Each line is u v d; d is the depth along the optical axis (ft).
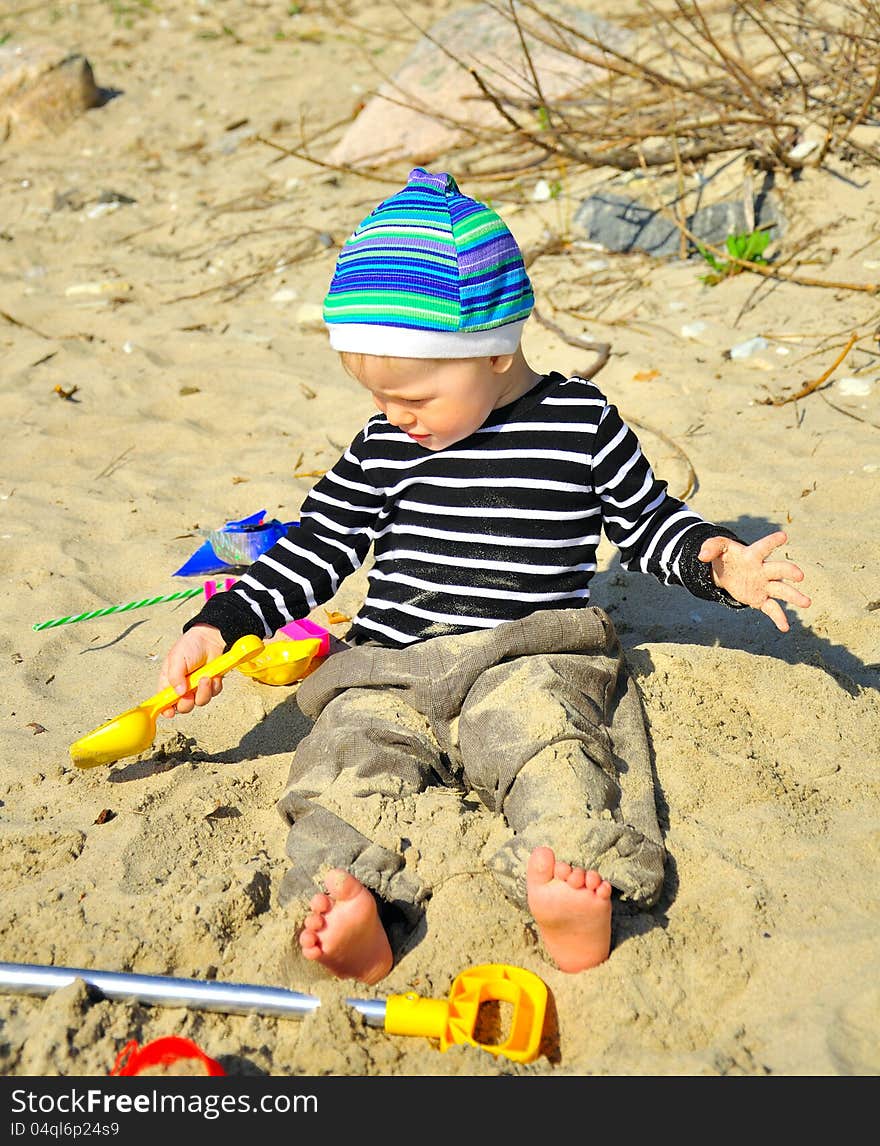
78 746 8.04
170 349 17.07
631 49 22.97
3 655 10.41
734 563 7.69
